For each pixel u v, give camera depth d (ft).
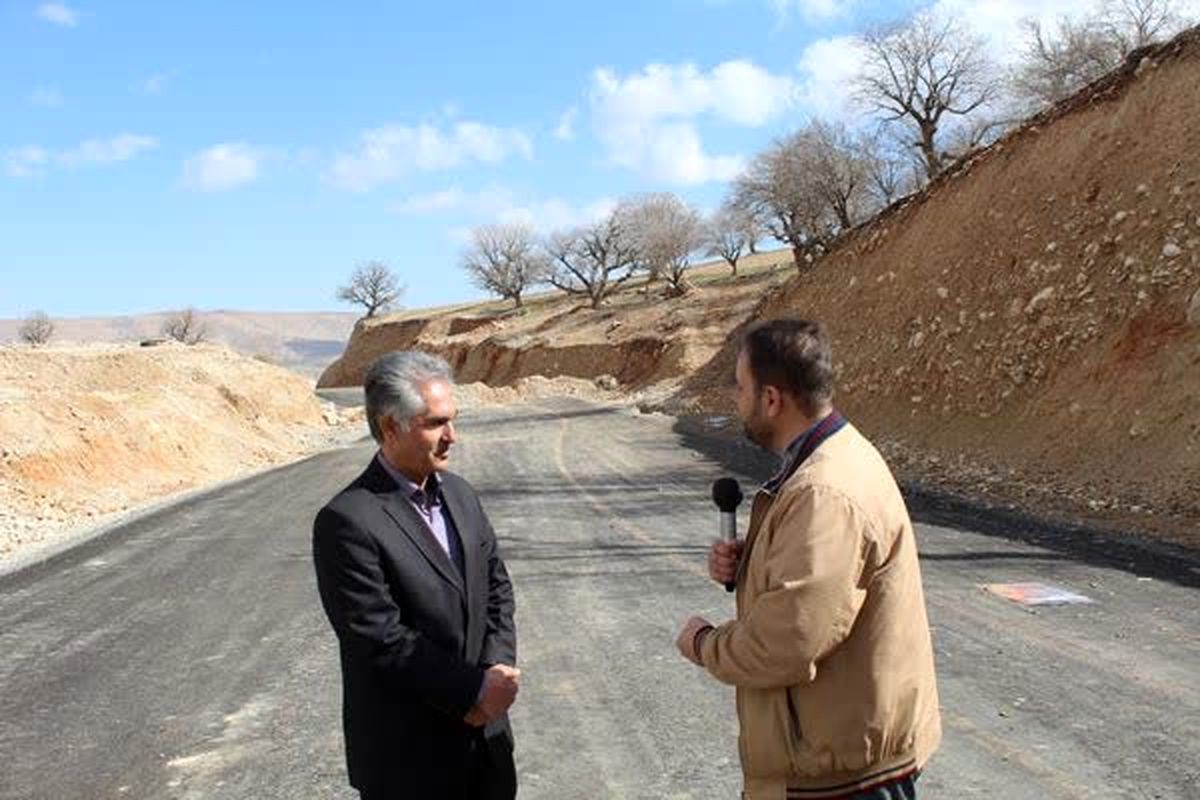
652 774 17.46
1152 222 60.80
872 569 8.36
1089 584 29.27
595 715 20.62
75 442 68.80
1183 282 54.90
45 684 24.23
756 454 71.77
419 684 9.65
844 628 8.19
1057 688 20.48
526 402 171.63
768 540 8.59
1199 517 39.01
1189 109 64.28
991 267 75.41
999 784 16.14
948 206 89.30
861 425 80.84
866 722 8.36
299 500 57.41
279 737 20.15
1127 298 58.59
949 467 58.90
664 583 32.50
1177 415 48.42
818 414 8.98
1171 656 22.29
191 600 33.06
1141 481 45.83
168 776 18.34
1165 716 18.71
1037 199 74.43
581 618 28.58
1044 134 78.54
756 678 8.36
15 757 19.49
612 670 23.61
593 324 265.13
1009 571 31.32
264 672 24.62
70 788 17.92
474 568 10.59
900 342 84.02
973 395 68.33
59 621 30.81
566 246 320.09
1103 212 66.08
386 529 9.93
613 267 310.86
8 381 107.76
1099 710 19.16
